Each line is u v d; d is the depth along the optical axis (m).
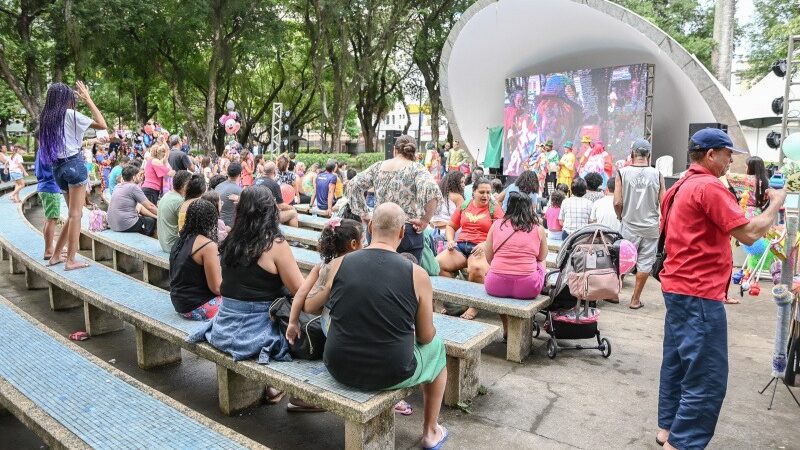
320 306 3.13
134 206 7.62
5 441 3.33
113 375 3.16
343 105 27.98
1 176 18.25
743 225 2.79
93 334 5.04
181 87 27.80
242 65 29.06
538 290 4.53
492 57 17.83
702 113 15.46
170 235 6.04
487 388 4.04
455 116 18.70
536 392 3.97
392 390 2.86
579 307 4.50
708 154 3.00
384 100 34.59
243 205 3.37
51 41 25.05
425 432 3.15
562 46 17.22
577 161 15.77
